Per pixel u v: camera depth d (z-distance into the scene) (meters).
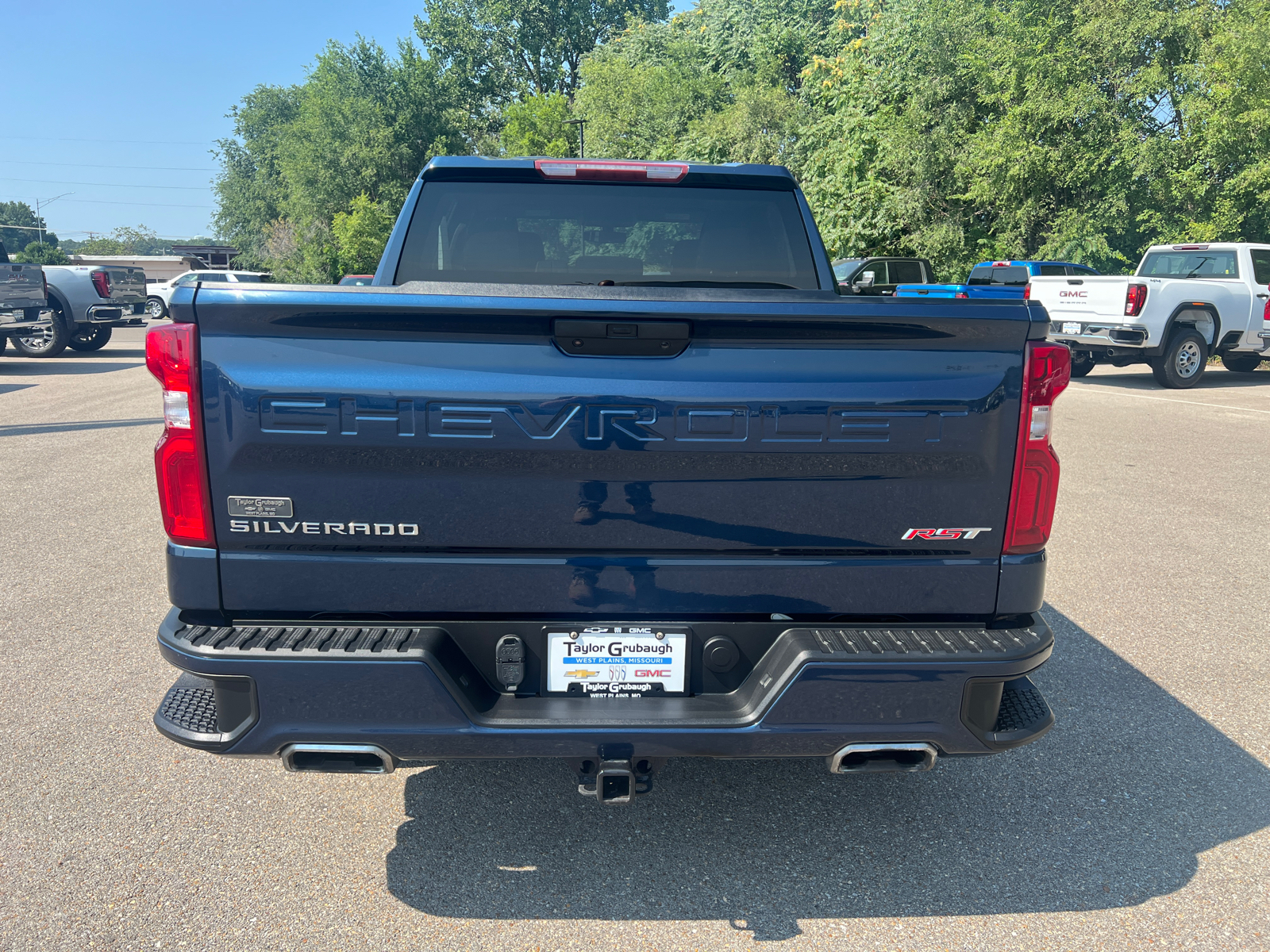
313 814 2.81
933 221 24.97
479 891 2.44
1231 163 21.59
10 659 3.92
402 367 2.05
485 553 2.15
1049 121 22.23
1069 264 17.83
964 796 2.96
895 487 2.16
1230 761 3.20
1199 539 5.95
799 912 2.36
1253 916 2.37
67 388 12.73
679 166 3.09
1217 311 13.82
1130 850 2.66
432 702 2.11
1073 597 4.89
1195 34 21.23
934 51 23.77
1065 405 12.01
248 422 2.05
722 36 54.12
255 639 2.12
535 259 3.18
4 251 14.82
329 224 63.25
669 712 2.19
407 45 64.81
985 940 2.26
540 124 63.22
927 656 2.14
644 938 2.26
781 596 2.19
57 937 2.23
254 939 2.23
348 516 2.11
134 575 5.01
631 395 2.08
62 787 2.94
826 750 2.18
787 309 2.04
